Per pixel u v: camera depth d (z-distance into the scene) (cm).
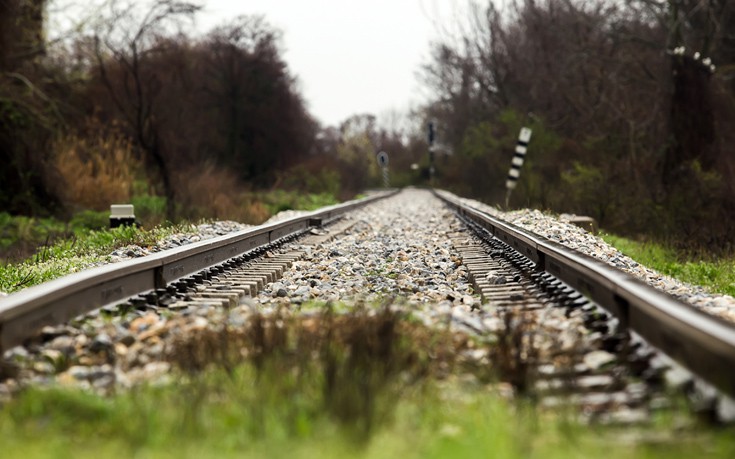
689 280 4041
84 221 7069
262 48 15762
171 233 5078
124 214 5409
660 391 1460
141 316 2278
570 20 12250
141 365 1758
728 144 9344
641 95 10556
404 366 1605
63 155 8775
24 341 1802
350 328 1861
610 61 10512
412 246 4719
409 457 1188
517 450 1203
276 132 15888
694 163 7481
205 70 15238
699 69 8444
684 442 1209
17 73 8612
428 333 1909
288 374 1557
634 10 10600
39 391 1441
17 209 7819
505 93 14900
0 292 2864
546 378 1595
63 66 9994
